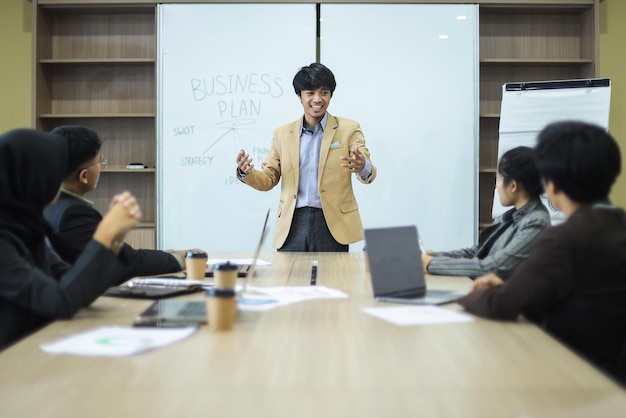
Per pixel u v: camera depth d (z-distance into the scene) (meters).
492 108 5.27
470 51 5.04
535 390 1.11
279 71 5.05
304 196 3.69
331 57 5.06
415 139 5.07
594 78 5.01
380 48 5.05
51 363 1.27
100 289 1.70
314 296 2.02
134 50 5.25
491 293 1.67
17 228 1.78
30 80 5.37
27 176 1.79
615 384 1.15
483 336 1.50
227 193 5.09
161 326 1.59
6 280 1.66
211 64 5.05
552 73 5.28
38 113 5.02
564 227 1.63
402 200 5.09
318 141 3.70
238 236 5.10
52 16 5.24
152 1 4.99
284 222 3.69
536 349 1.38
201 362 1.28
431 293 2.07
